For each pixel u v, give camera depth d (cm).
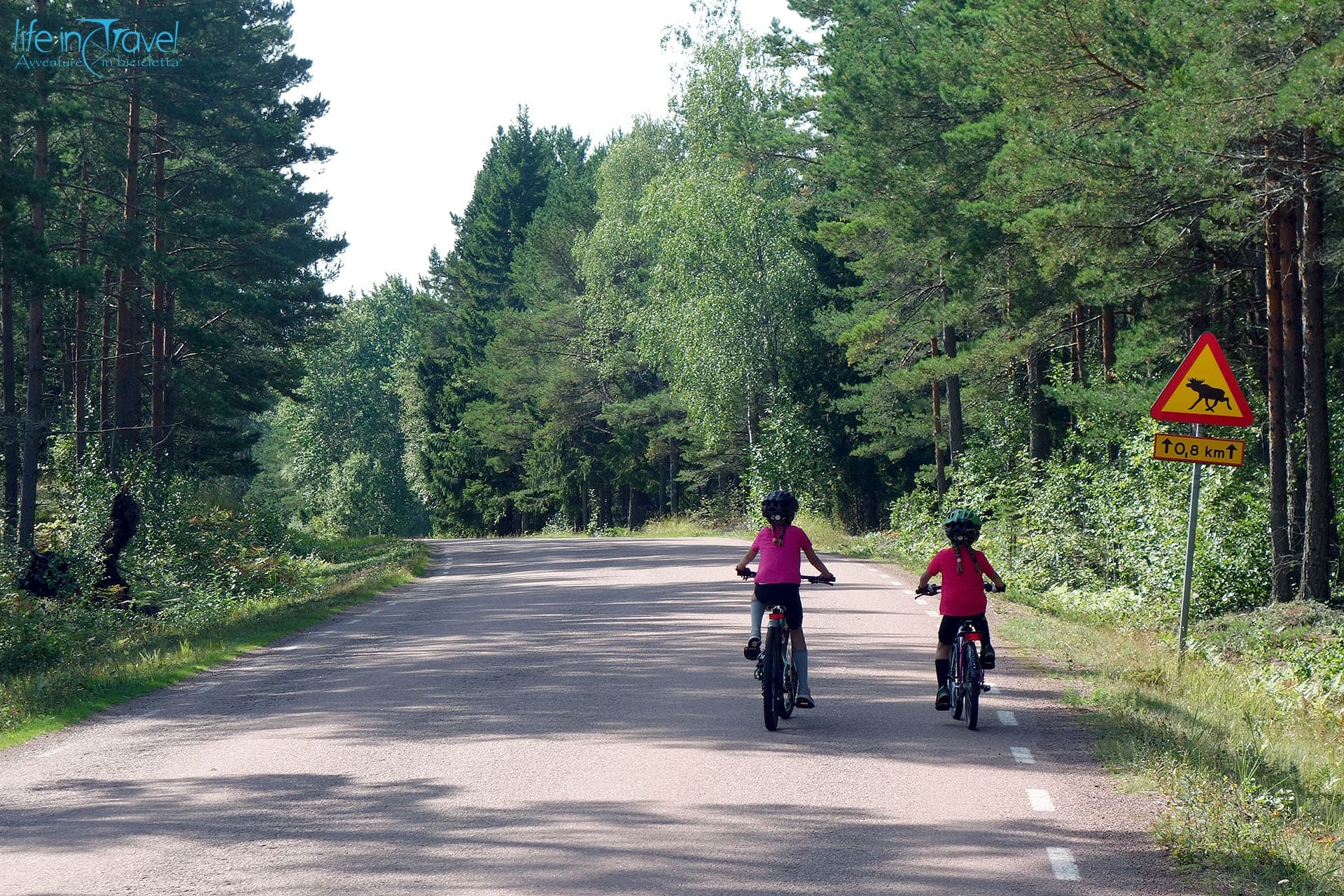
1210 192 1620
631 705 1079
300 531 5188
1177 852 621
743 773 816
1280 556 1806
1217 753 838
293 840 676
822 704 1075
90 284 2344
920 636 1523
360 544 5006
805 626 1630
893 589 2141
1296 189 1688
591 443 7638
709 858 631
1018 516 2566
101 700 1199
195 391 4059
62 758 927
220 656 1505
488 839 671
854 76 2669
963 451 3462
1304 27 1379
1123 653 1338
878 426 4519
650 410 6588
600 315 6825
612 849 647
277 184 4219
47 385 4597
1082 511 2378
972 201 2123
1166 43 1594
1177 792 725
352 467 9406
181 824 716
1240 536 1931
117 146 3428
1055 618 1788
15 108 2394
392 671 1327
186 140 3553
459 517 9194
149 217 3162
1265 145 1659
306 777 832
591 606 1964
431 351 10038
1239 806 688
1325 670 1357
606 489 8000
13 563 2273
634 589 2252
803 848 645
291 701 1160
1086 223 1758
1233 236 1912
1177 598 1925
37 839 692
